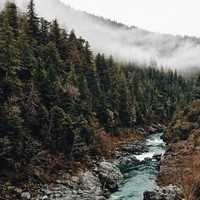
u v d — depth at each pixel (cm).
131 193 4397
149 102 12106
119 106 8875
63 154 5078
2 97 4609
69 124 5328
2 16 5762
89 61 7975
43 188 4188
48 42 6981
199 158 4950
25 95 5069
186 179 4253
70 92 5919
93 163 5434
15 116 4425
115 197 4256
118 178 4969
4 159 4131
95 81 7806
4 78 4784
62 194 4141
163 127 11294
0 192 3791
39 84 5531
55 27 7288
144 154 6762
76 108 6084
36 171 4394
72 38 8244
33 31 6769
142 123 10294
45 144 4938
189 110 8394
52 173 4588
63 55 7112
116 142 7400
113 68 9481
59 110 5319
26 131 4684
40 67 5762
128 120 8956
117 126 8281
